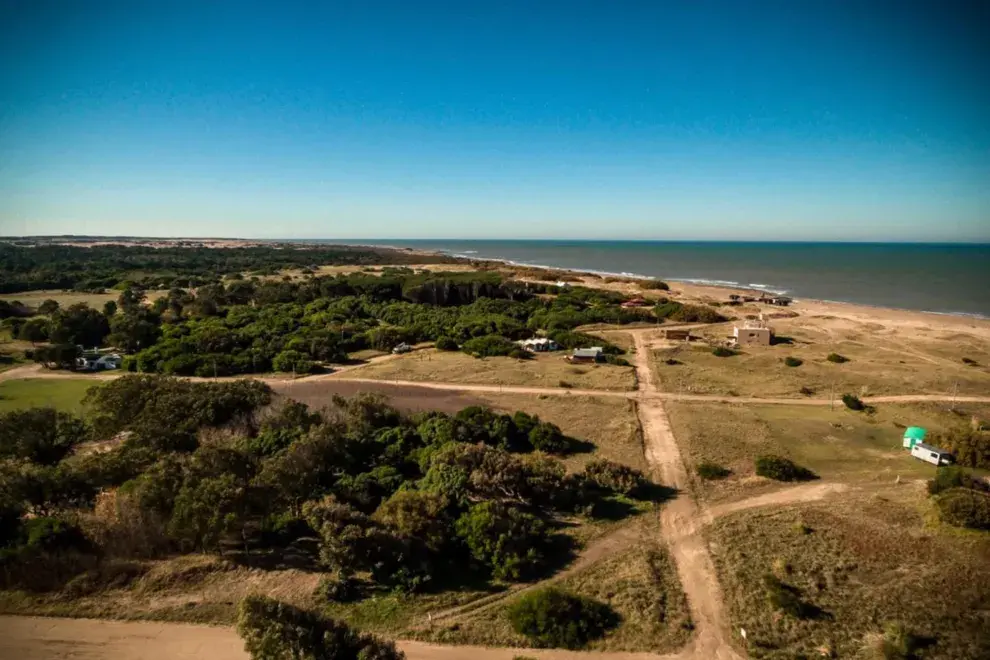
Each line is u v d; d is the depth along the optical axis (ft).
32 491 101.09
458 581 94.17
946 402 187.62
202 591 89.15
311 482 116.98
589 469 132.46
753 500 123.34
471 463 123.54
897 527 107.86
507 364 245.65
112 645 76.64
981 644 76.89
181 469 106.52
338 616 84.43
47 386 211.20
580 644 78.89
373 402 163.43
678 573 96.78
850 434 161.68
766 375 223.71
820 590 90.12
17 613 82.33
